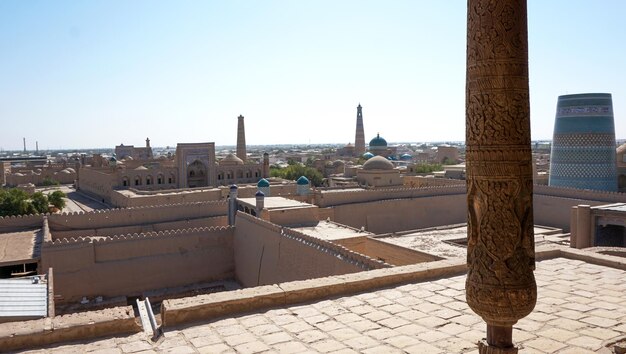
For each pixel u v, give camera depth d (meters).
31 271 21.08
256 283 21.44
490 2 3.88
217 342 5.98
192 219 26.67
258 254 21.38
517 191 3.92
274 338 6.10
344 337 6.14
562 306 7.35
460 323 6.60
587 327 6.50
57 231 24.22
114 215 25.27
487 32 3.90
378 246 19.70
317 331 6.33
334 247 15.75
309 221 24.44
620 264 9.51
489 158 3.94
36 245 21.42
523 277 3.95
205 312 6.75
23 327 5.94
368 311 7.06
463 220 32.41
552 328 6.46
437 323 6.60
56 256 19.88
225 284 23.53
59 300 19.92
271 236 20.16
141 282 21.89
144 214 25.81
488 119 3.93
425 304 7.34
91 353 5.64
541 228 25.55
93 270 20.73
